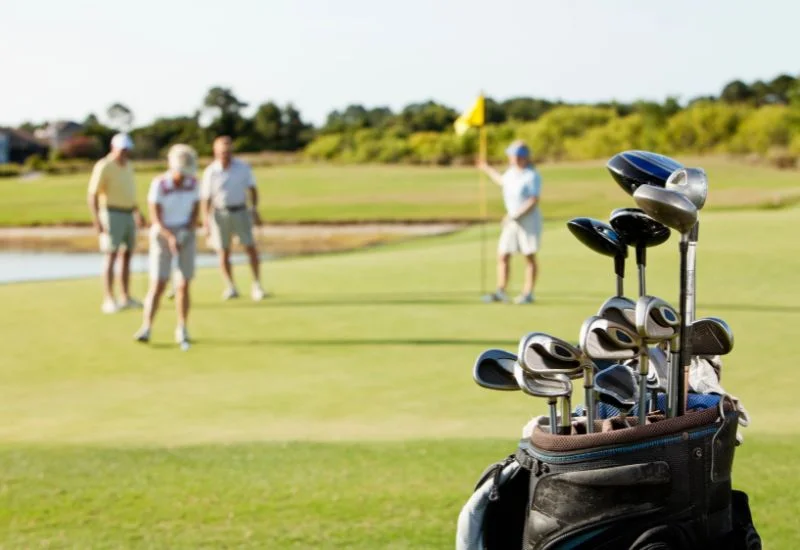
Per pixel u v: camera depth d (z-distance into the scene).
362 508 4.70
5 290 13.67
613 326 3.03
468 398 7.12
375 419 6.55
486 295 12.19
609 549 3.06
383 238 31.33
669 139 64.62
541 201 39.44
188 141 103.25
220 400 7.24
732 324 9.82
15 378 8.12
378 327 10.17
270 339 9.68
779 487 4.85
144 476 5.23
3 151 115.06
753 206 28.14
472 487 4.97
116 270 21.42
